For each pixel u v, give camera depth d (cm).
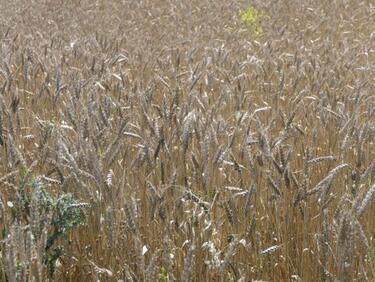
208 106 714
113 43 1184
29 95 829
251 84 922
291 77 966
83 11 2069
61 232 420
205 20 1705
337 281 380
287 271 457
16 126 605
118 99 764
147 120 577
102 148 519
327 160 552
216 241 459
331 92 783
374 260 424
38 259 337
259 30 1505
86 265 452
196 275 426
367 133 563
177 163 537
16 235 329
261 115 755
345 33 1455
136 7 2061
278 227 469
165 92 880
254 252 454
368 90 865
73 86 708
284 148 591
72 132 605
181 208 459
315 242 456
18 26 1717
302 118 730
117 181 497
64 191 445
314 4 1912
